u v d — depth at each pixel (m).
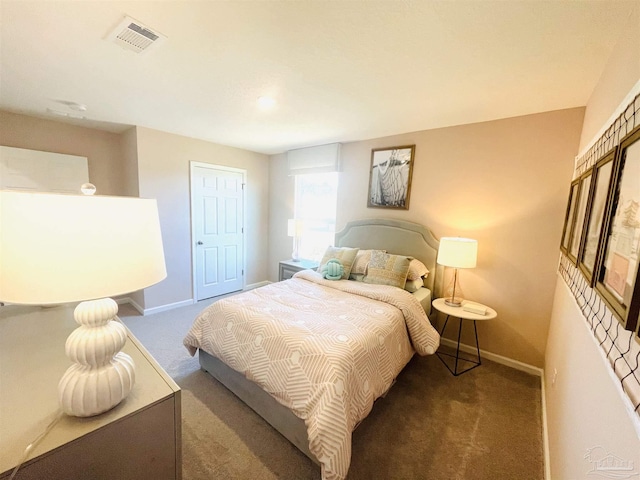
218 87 2.07
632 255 0.75
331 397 1.33
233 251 4.36
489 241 2.63
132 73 1.87
